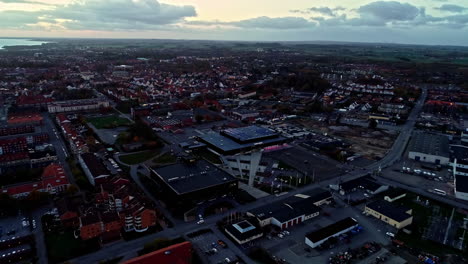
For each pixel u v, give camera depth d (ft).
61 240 472.85
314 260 435.94
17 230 495.41
